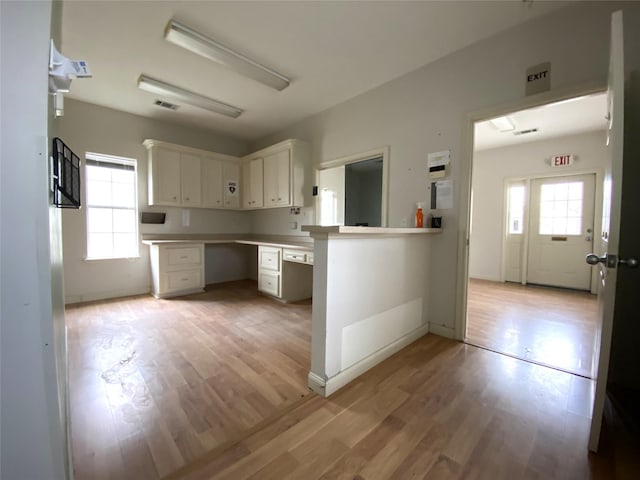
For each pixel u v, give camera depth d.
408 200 2.90
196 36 2.31
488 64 2.36
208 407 1.60
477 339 2.56
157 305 3.59
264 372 1.98
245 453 1.28
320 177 4.04
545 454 1.28
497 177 5.30
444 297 2.63
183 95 3.38
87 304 3.62
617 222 1.20
